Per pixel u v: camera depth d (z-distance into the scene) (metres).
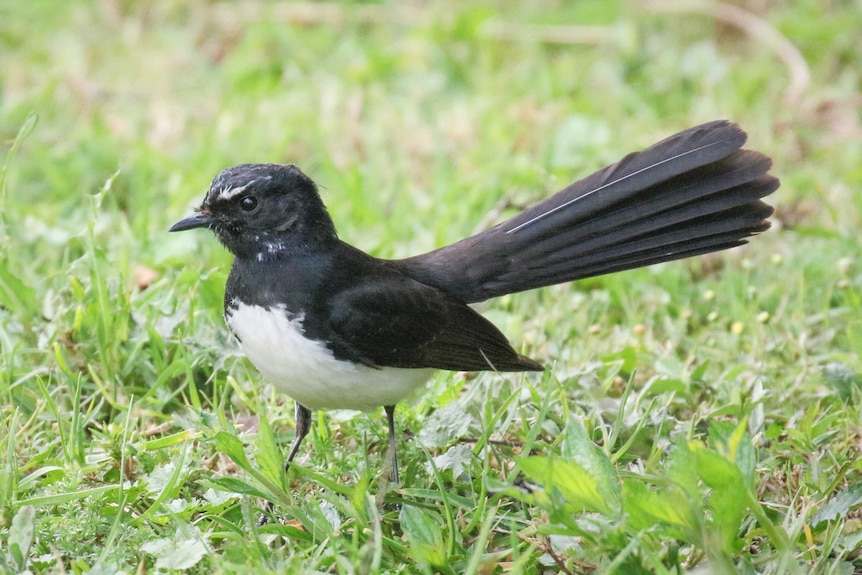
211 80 17.39
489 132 15.81
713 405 10.81
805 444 9.80
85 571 8.22
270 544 8.84
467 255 10.28
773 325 12.16
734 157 10.12
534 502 8.14
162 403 10.55
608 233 10.22
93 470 9.31
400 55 17.47
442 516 9.03
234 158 15.26
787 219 14.08
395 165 15.36
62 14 18.56
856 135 16.12
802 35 18.00
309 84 17.08
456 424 9.75
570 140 15.60
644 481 8.94
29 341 11.27
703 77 17.28
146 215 13.34
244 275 9.53
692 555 8.30
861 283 12.80
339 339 9.36
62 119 16.27
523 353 11.73
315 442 10.04
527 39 17.98
